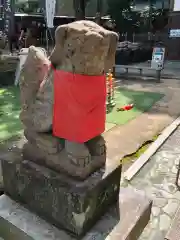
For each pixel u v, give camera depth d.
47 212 2.06
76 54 1.55
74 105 1.70
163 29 12.73
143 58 12.75
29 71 1.95
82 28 1.50
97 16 12.04
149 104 5.98
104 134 4.27
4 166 2.25
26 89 1.99
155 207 2.56
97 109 1.81
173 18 12.00
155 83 8.20
